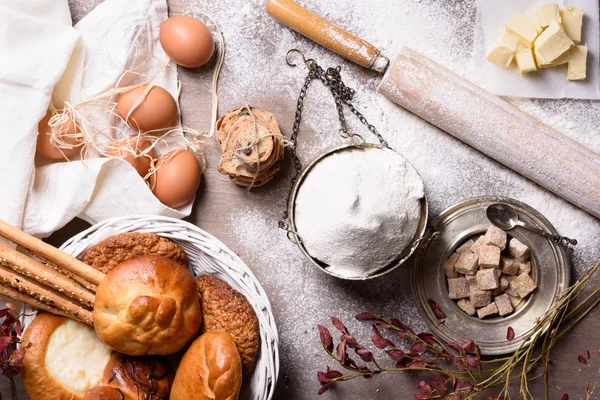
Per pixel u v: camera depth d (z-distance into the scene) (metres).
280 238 0.86
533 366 0.86
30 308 0.77
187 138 0.86
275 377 0.76
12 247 0.80
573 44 0.81
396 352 0.77
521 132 0.81
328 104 0.86
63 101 0.82
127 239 0.76
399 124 0.86
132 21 0.82
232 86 0.86
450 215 0.83
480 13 0.84
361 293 0.86
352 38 0.82
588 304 0.86
